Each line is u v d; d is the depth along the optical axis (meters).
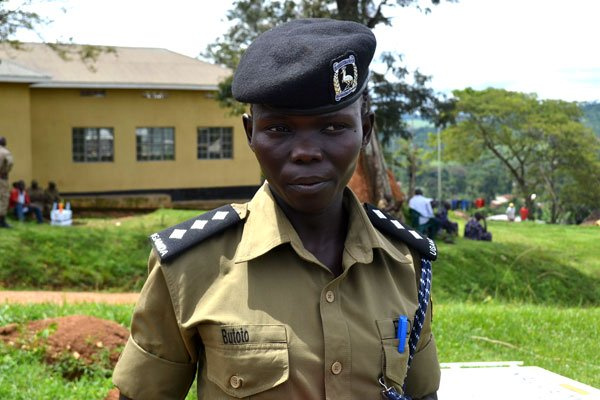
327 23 1.62
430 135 48.62
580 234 23.47
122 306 7.46
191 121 23.81
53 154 22.14
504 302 13.34
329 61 1.47
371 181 16.48
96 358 5.05
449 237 16.64
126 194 23.12
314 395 1.52
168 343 1.63
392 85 19.22
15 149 20.73
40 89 21.81
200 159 24.09
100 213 21.36
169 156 23.75
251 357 1.50
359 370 1.55
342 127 1.54
